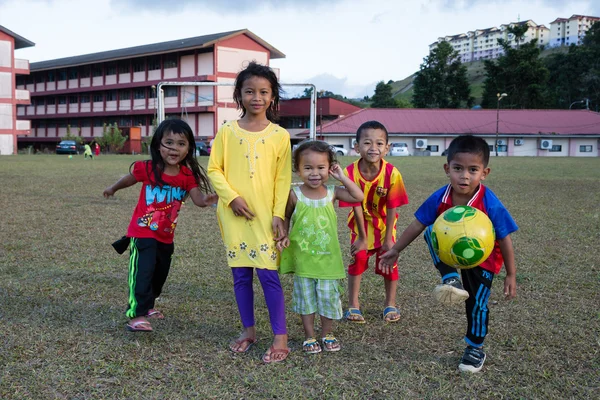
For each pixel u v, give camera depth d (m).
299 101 46.34
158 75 44.09
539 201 9.92
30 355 2.94
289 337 3.33
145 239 3.35
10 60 38.84
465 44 157.75
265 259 3.02
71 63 48.22
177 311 3.75
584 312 3.74
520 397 2.56
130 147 42.12
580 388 2.65
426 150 42.81
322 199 3.15
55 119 52.75
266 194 3.05
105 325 3.43
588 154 43.94
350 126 41.75
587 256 5.42
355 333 3.41
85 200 9.64
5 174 15.77
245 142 3.06
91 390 2.57
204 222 7.41
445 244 2.75
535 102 59.31
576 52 67.06
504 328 3.45
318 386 2.65
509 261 2.90
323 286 3.09
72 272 4.65
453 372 2.83
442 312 3.80
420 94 63.25
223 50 41.16
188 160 3.43
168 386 2.62
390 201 3.62
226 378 2.71
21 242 5.87
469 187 2.80
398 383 2.69
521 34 63.53
